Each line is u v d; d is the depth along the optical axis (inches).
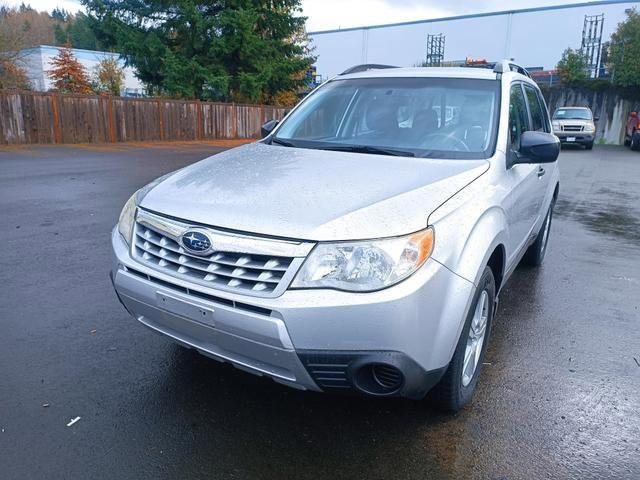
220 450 101.8
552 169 209.0
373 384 94.0
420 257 92.1
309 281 88.7
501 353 145.6
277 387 124.2
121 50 940.0
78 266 203.6
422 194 103.4
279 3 1025.5
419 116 147.4
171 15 962.1
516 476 97.2
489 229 111.4
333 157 128.1
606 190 466.6
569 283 207.2
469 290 100.6
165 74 954.7
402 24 1685.5
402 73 166.6
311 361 90.0
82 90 1320.1
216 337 96.9
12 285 181.8
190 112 805.2
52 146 636.1
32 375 125.2
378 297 87.5
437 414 115.0
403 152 133.6
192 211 100.8
